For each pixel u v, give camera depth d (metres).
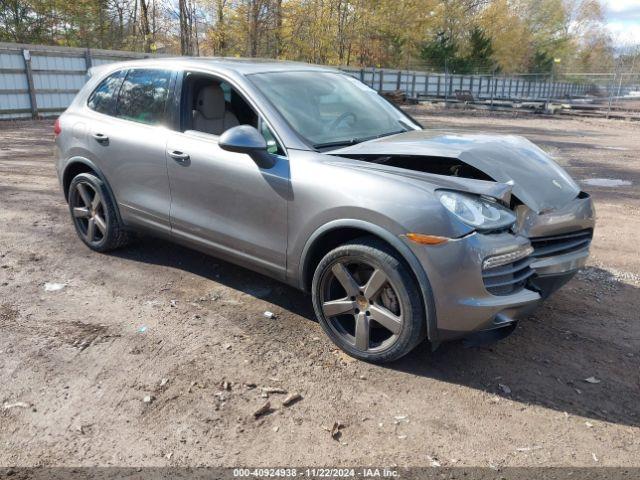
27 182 7.95
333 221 3.18
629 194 8.40
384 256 3.03
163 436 2.61
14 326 3.63
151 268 4.70
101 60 19.58
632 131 20.23
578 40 75.00
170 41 34.94
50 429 2.64
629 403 2.99
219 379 3.08
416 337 3.05
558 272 3.46
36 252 5.03
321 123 3.78
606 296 4.42
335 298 3.43
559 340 3.67
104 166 4.62
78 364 3.20
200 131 4.13
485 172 3.27
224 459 2.47
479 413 2.86
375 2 40.84
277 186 3.42
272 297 4.18
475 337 3.15
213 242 3.92
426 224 2.87
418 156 3.34
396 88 35.84
